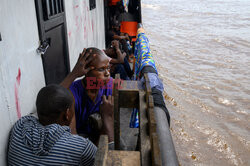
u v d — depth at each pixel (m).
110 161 1.24
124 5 6.80
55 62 2.52
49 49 2.33
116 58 3.70
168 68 11.80
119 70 3.59
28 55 1.87
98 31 5.33
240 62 12.99
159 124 1.76
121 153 1.30
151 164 1.22
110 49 3.69
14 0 1.66
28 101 1.86
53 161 1.33
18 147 1.37
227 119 7.44
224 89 9.53
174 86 9.66
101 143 1.26
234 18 27.23
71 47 3.12
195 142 6.34
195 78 10.59
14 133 1.44
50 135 1.35
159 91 2.32
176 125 7.01
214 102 8.47
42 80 2.16
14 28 1.64
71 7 3.09
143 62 3.04
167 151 1.49
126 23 7.04
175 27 22.72
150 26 22.94
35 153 1.32
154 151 1.13
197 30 21.36
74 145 1.36
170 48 15.52
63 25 2.71
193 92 9.19
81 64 1.89
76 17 3.35
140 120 1.59
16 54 1.66
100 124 1.80
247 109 8.03
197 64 12.59
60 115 1.47
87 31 4.08
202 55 14.18
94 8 4.71
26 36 1.84
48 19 2.21
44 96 1.44
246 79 10.62
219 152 5.98
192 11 32.38
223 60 13.30
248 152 5.93
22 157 1.35
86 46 4.00
